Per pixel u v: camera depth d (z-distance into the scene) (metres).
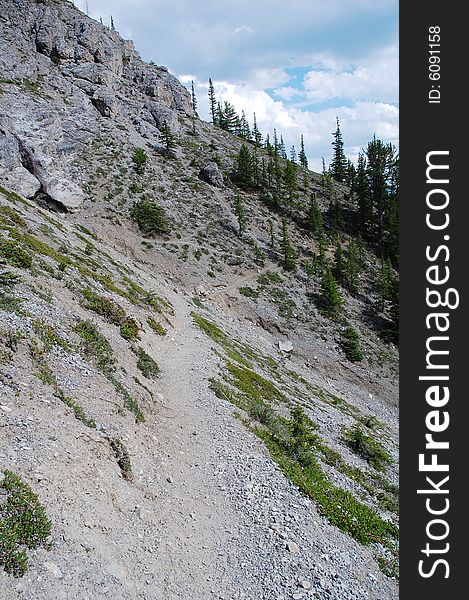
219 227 84.50
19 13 118.69
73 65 116.88
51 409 14.02
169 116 124.06
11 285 21.55
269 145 137.50
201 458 18.00
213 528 13.91
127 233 76.12
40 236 39.38
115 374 19.86
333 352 63.72
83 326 22.05
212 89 171.88
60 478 11.58
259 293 70.88
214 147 121.25
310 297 73.19
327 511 16.67
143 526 12.42
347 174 133.38
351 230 99.06
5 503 9.77
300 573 12.80
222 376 29.11
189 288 68.50
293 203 99.75
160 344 30.89
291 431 24.05
